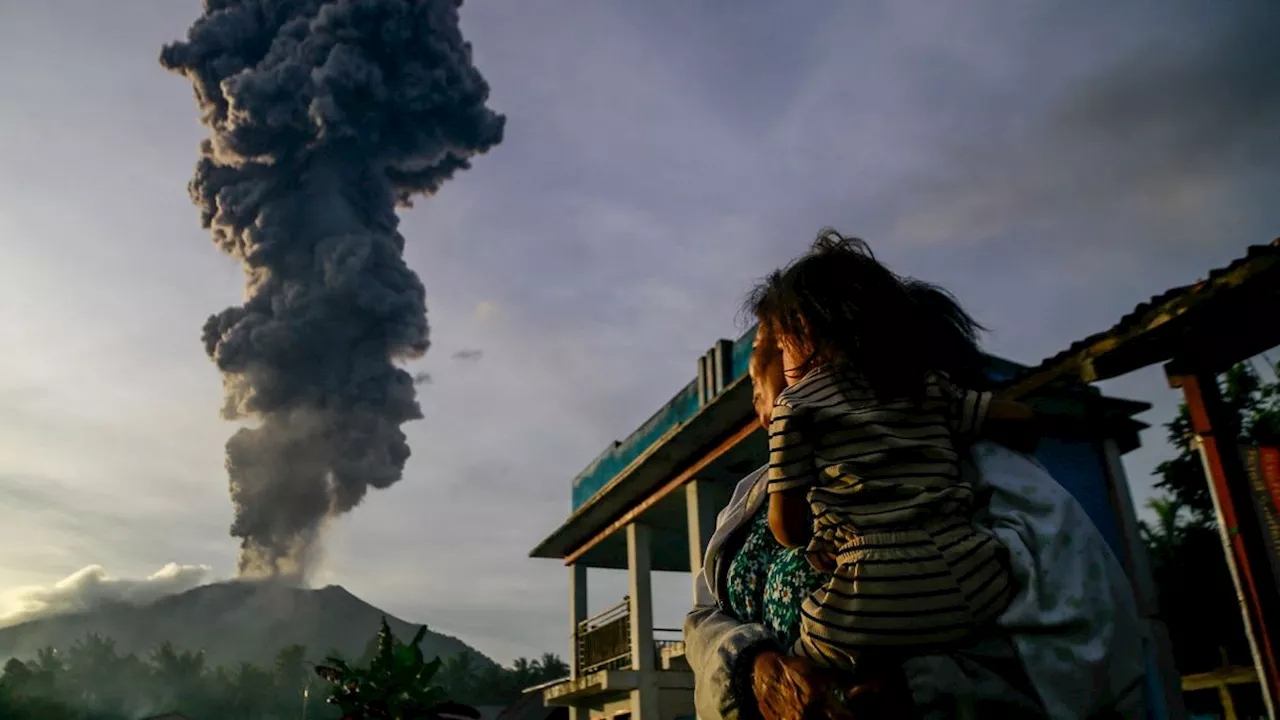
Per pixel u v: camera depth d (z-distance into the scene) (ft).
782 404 4.36
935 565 3.74
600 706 53.62
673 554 56.85
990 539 3.79
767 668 3.91
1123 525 21.04
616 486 44.42
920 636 3.65
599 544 53.67
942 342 4.41
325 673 20.92
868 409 4.13
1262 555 13.98
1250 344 14.28
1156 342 14.33
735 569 4.93
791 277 4.54
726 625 4.52
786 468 4.27
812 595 4.01
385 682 20.61
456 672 527.40
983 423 4.12
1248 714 34.17
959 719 3.64
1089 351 14.84
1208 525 40.42
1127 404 21.67
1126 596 3.86
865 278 4.34
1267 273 12.28
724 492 40.86
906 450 4.02
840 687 3.68
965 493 3.91
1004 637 3.69
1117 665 3.66
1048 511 3.88
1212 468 14.56
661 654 48.08
